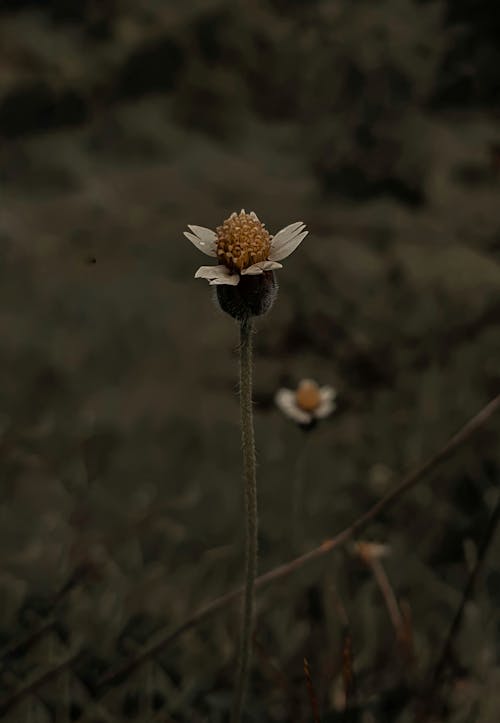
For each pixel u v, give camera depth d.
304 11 0.61
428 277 0.35
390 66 0.50
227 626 0.26
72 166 0.58
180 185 0.55
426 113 0.47
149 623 0.26
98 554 0.28
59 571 0.27
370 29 0.54
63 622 0.26
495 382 0.32
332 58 0.56
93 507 0.32
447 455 0.20
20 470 0.34
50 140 0.61
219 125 0.61
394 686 0.24
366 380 0.34
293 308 0.36
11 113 0.63
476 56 0.47
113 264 0.49
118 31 0.68
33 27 0.70
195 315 0.43
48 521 0.31
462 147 0.44
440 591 0.26
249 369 0.17
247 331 0.17
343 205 0.45
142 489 0.33
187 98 0.62
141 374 0.40
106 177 0.57
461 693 0.24
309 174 0.52
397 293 0.35
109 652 0.25
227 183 0.54
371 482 0.30
